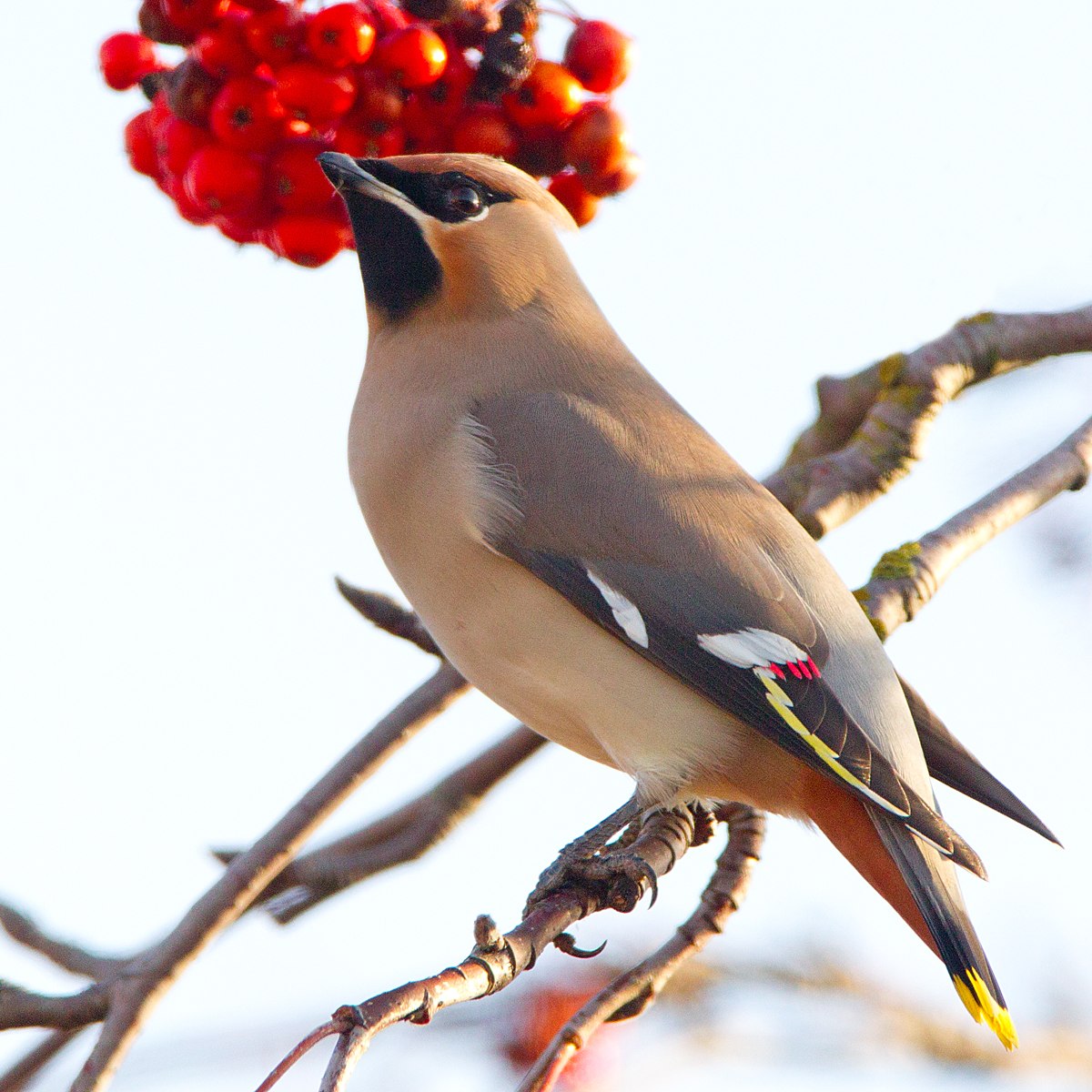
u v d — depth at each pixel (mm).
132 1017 8492
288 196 9148
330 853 11320
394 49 8867
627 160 9508
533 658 9562
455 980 7285
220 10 8836
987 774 10141
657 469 9773
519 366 10000
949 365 11719
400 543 9773
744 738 9414
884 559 10797
